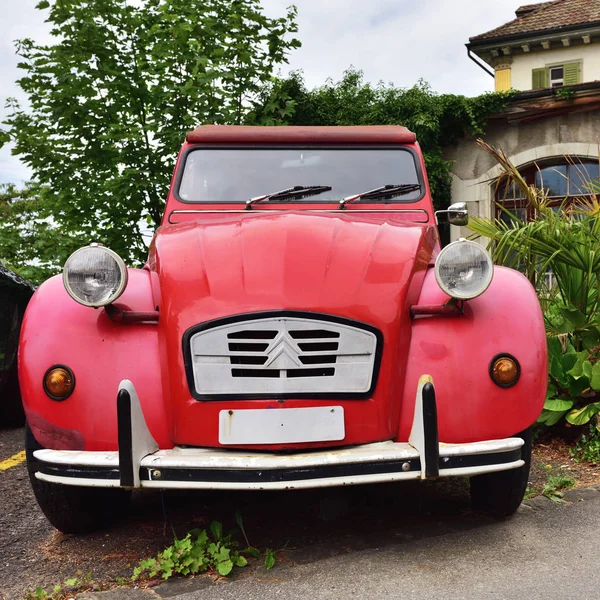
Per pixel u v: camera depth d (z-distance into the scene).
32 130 7.51
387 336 2.75
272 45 8.23
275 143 4.23
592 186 5.36
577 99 13.42
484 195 14.27
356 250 3.00
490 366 2.75
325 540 2.94
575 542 2.83
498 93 13.78
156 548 2.94
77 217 7.65
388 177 4.12
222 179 4.09
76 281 2.79
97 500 3.05
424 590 2.42
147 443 2.60
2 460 4.62
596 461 4.04
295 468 2.46
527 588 2.42
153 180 7.38
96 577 2.67
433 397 2.54
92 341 2.81
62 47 7.52
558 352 4.48
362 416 2.69
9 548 3.01
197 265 2.94
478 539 2.89
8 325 5.29
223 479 2.47
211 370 2.67
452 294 2.76
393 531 3.02
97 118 7.61
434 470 2.52
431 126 13.66
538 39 21.09
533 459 4.18
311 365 2.65
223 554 2.68
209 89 7.48
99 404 2.74
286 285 2.75
